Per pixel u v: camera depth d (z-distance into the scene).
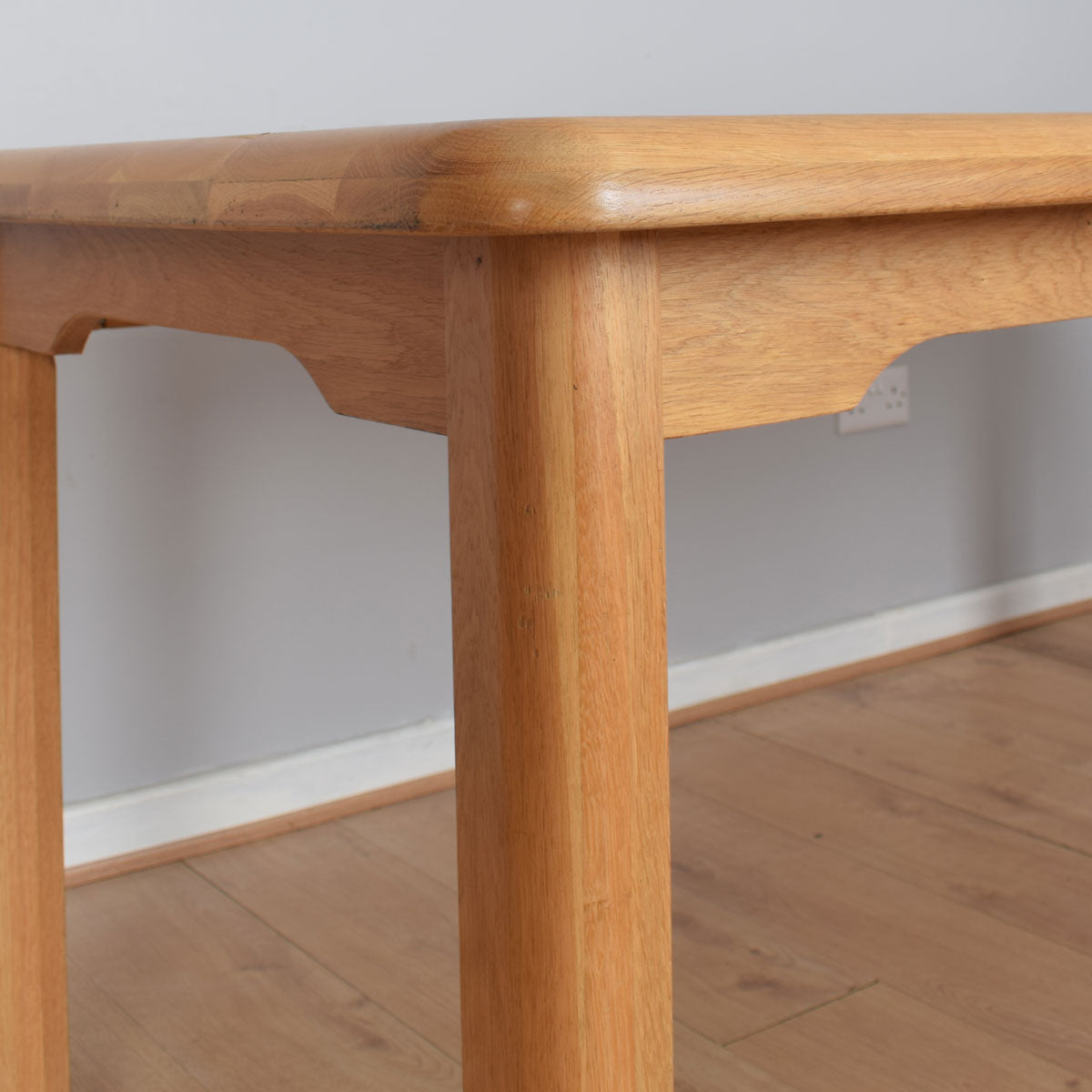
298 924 1.36
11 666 1.00
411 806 1.64
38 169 0.83
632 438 0.57
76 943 1.33
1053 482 2.24
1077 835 1.51
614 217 0.51
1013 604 2.22
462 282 0.57
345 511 1.59
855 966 1.26
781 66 1.82
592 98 1.67
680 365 0.60
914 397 2.06
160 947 1.32
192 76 1.42
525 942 0.59
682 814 1.58
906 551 2.10
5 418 0.99
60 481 1.42
